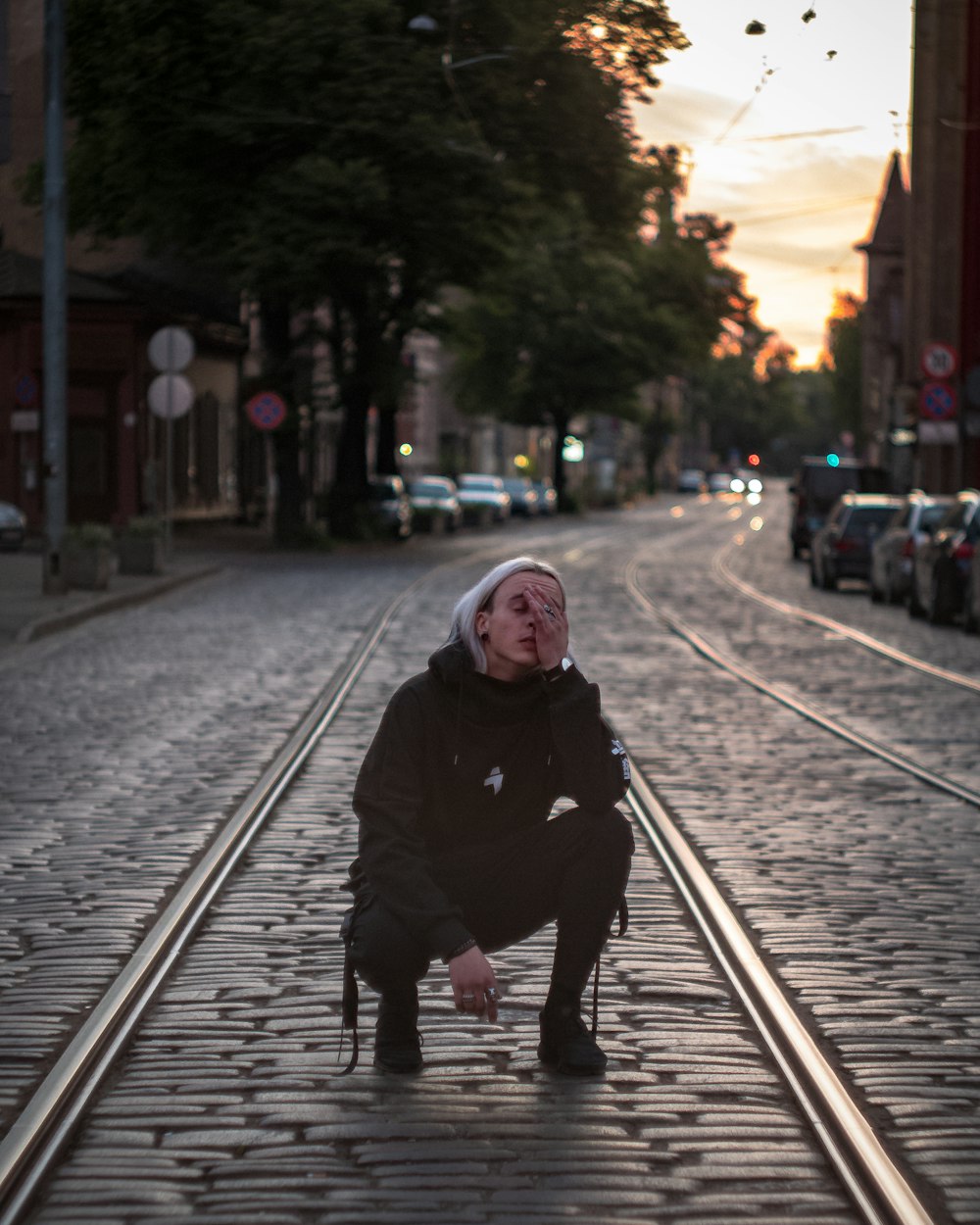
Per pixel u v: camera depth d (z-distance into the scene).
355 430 45.28
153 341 31.84
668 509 96.12
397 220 37.69
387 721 4.73
